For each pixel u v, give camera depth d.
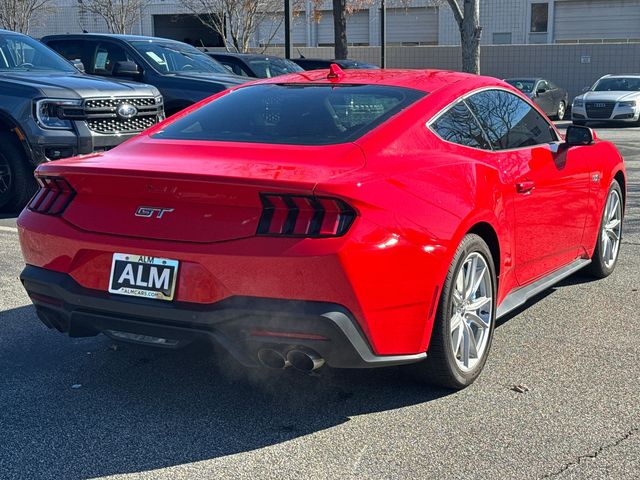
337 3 23.61
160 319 3.43
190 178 3.35
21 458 3.28
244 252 3.27
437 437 3.46
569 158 5.16
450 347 3.78
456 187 3.82
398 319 3.46
